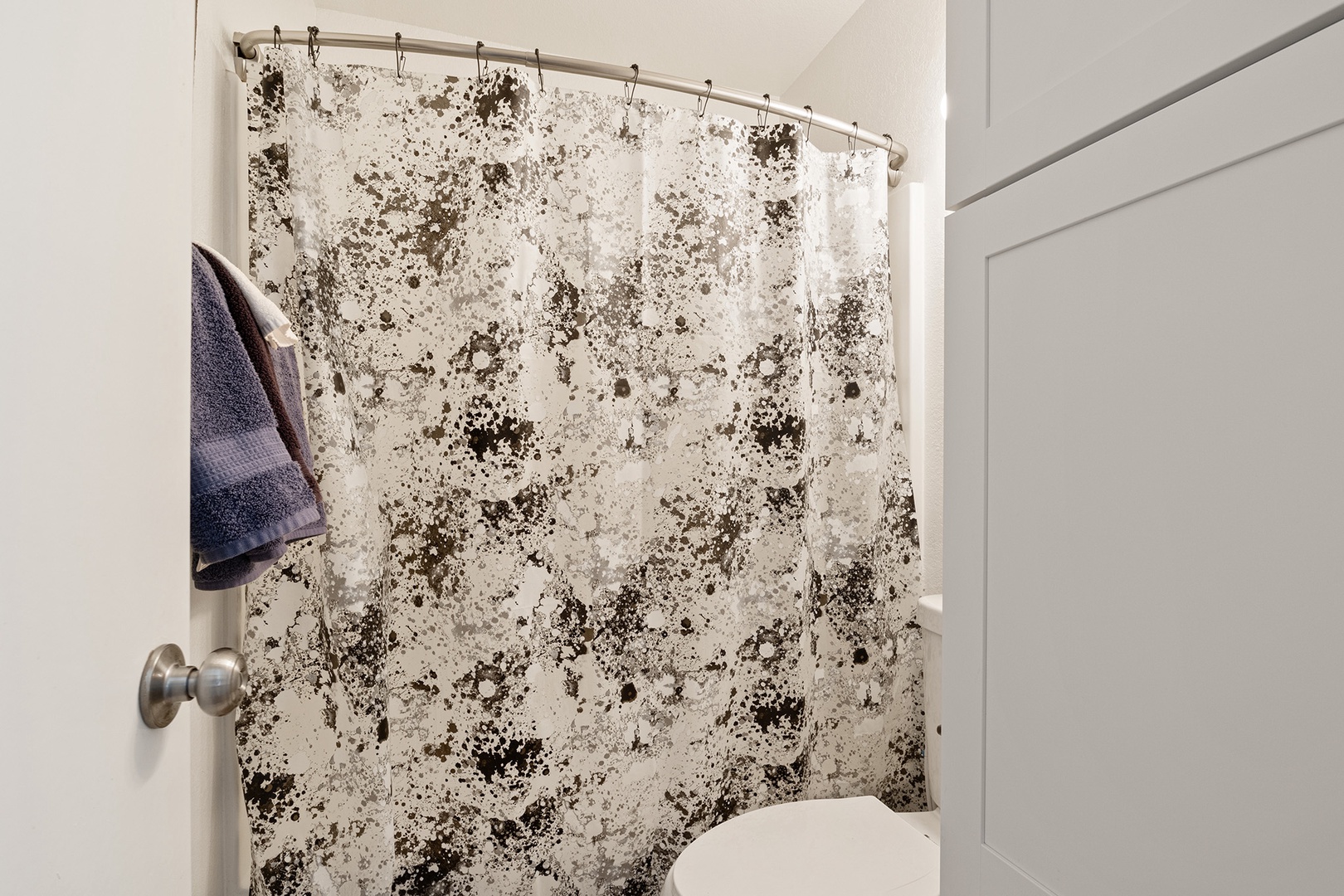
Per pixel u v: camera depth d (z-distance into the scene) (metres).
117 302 0.41
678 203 1.38
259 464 0.74
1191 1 0.37
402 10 1.70
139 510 0.44
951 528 0.56
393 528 1.25
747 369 1.44
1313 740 0.32
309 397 1.13
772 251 1.45
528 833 1.24
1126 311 0.41
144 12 0.44
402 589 1.25
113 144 0.41
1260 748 0.34
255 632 1.13
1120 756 0.41
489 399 1.22
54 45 0.35
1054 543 0.46
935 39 1.46
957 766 0.55
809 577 1.49
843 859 1.06
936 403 1.53
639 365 1.36
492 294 1.22
